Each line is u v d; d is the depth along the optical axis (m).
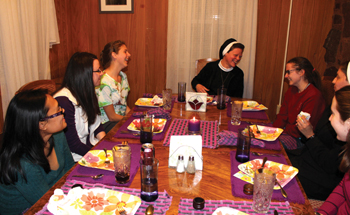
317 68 3.64
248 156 1.26
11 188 1.22
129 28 3.87
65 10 3.81
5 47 2.83
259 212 0.91
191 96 2.06
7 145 1.14
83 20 3.89
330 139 1.71
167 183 1.08
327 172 1.54
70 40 3.97
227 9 3.63
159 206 0.93
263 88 3.87
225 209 0.89
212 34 3.72
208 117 1.93
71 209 0.88
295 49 3.65
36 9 3.15
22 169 1.12
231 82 3.06
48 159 1.35
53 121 1.20
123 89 2.54
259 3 3.60
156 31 3.84
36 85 1.93
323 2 3.45
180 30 3.74
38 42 3.25
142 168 0.94
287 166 1.18
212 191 1.03
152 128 1.56
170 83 3.95
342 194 1.21
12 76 2.92
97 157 1.26
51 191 1.00
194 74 3.89
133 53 3.95
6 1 2.77
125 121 1.81
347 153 1.10
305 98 2.04
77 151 1.66
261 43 3.72
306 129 1.65
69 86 1.69
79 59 1.69
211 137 1.54
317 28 3.53
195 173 1.16
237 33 3.68
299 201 0.98
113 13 3.83
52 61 3.63
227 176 1.14
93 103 1.75
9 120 1.14
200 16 3.69
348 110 1.15
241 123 1.82
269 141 1.53
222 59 3.03
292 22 3.57
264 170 0.91
